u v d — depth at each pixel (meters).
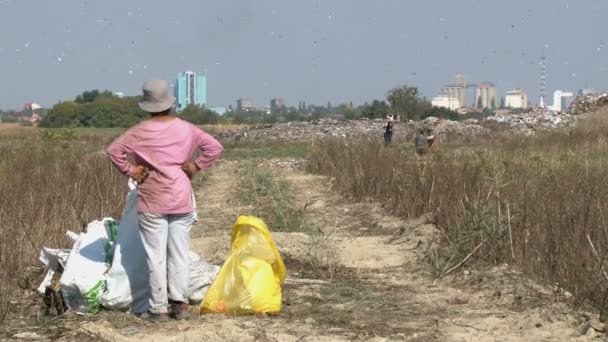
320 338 9.26
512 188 18.05
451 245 14.05
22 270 12.05
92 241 10.75
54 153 32.12
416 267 13.68
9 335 9.38
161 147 9.84
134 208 10.56
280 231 17.67
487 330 9.70
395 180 22.00
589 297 10.82
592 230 12.78
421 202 18.84
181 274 10.02
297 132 74.12
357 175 24.47
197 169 10.17
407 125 75.06
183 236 10.04
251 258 10.42
